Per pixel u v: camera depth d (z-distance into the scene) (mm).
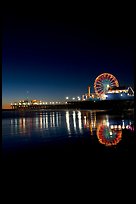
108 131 18422
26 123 34406
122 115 45625
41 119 43875
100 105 120688
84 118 40000
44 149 11781
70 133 18812
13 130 23891
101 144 12117
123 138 13914
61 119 40125
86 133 18031
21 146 13164
